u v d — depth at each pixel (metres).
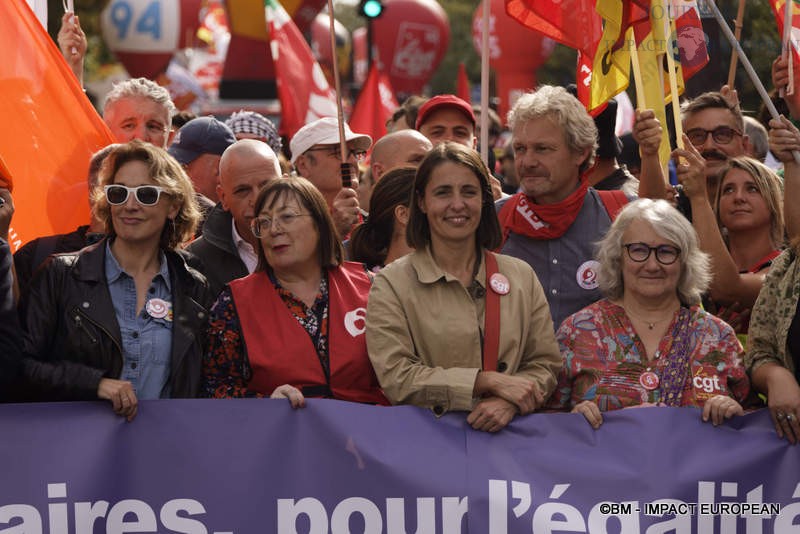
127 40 38.97
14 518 11.08
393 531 11.36
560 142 13.43
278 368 11.71
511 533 11.36
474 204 11.80
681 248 11.91
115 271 11.71
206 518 11.27
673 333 11.94
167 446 11.28
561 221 13.46
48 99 14.51
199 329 11.74
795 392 11.47
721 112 16.09
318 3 23.86
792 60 13.92
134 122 16.78
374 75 25.86
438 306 11.77
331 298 12.05
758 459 11.52
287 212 11.90
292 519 11.31
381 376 11.62
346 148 16.28
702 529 11.46
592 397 11.90
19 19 14.45
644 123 13.57
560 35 14.30
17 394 11.65
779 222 14.52
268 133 19.38
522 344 11.84
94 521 11.17
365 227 14.01
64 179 14.51
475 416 11.45
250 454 11.33
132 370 11.46
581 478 11.43
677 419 11.55
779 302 11.93
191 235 12.21
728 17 21.86
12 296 11.03
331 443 11.37
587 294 13.48
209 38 48.97
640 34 13.83
